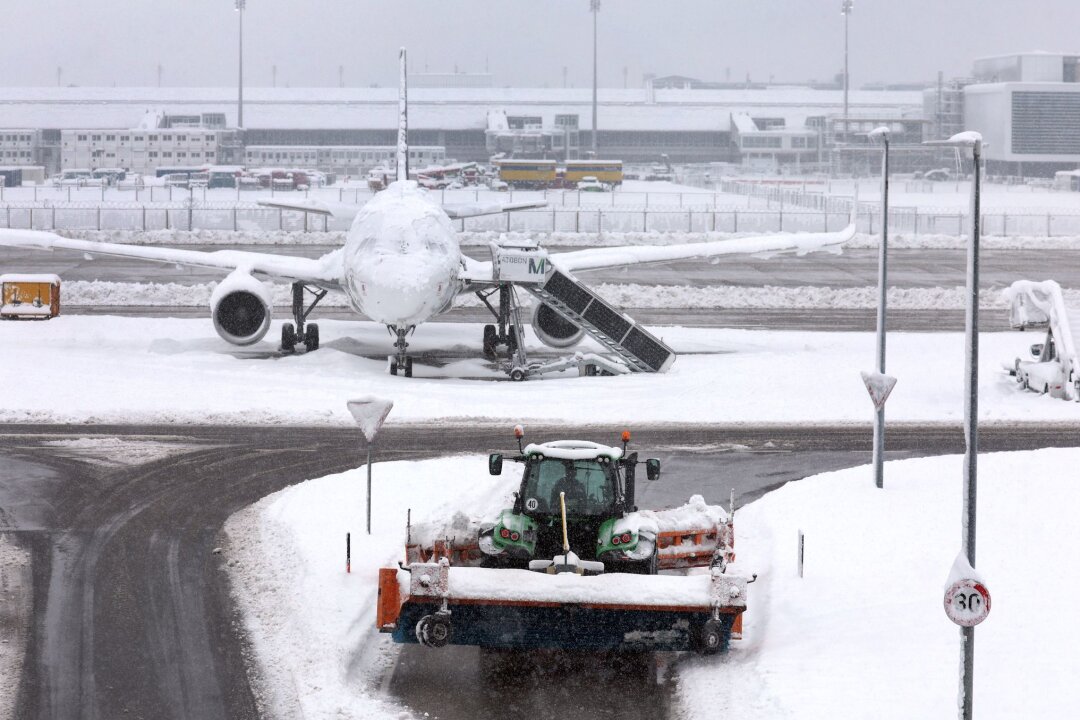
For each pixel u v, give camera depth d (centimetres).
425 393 4419
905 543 2497
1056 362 4638
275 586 2323
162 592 2295
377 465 3325
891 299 7431
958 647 1889
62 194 15850
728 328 6322
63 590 2308
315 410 4100
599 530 2048
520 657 2005
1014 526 2602
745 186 18375
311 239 10469
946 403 4438
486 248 10100
